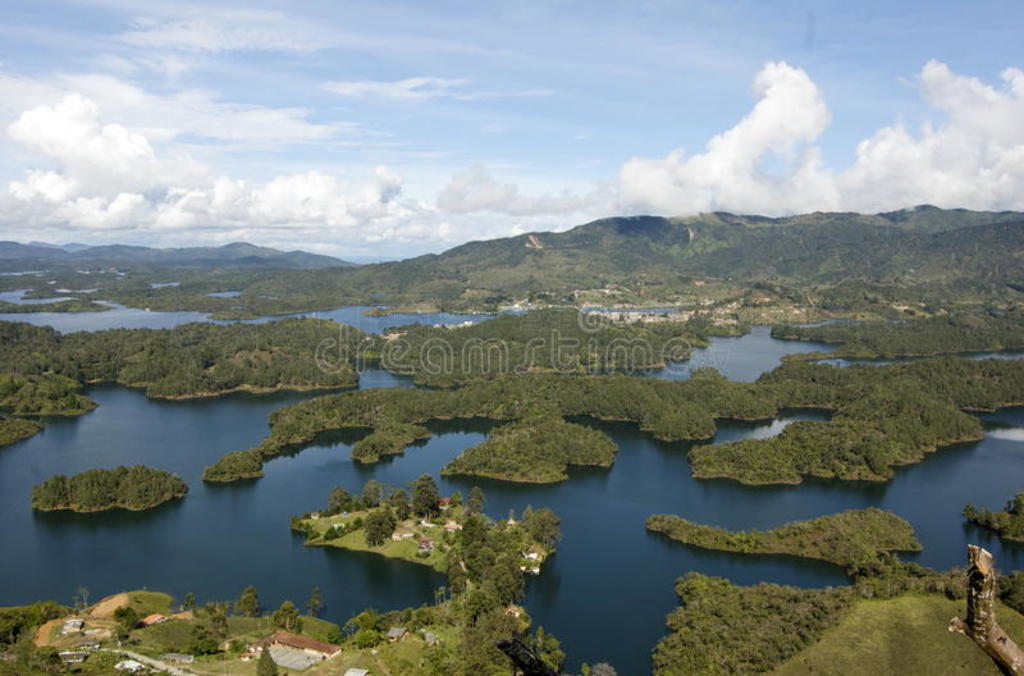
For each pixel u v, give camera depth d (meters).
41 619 157.25
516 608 168.25
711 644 146.12
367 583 185.88
